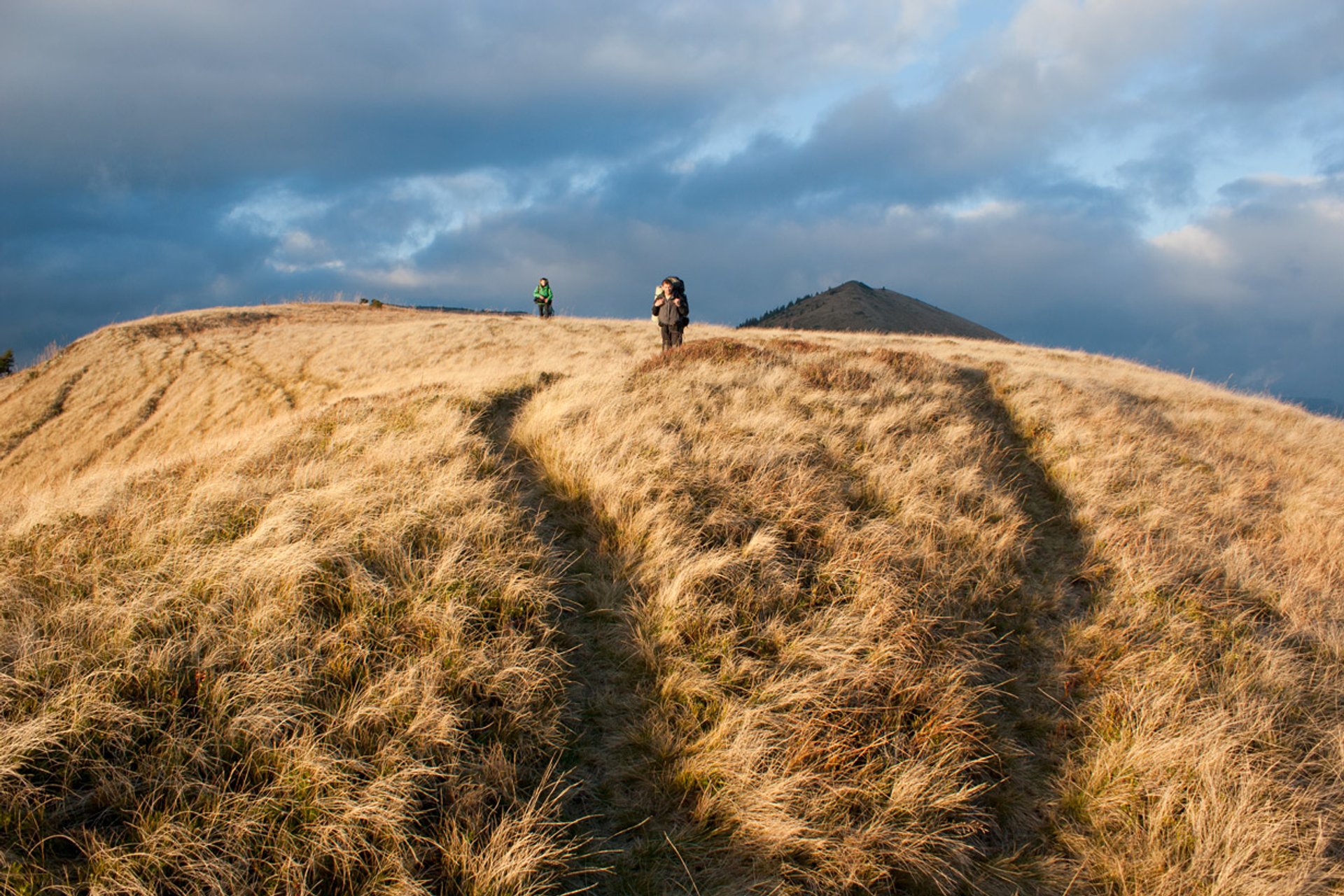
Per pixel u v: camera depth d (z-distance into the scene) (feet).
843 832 10.75
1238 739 13.08
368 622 13.05
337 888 8.85
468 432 25.38
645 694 13.48
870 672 13.60
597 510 19.97
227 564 13.92
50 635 11.76
